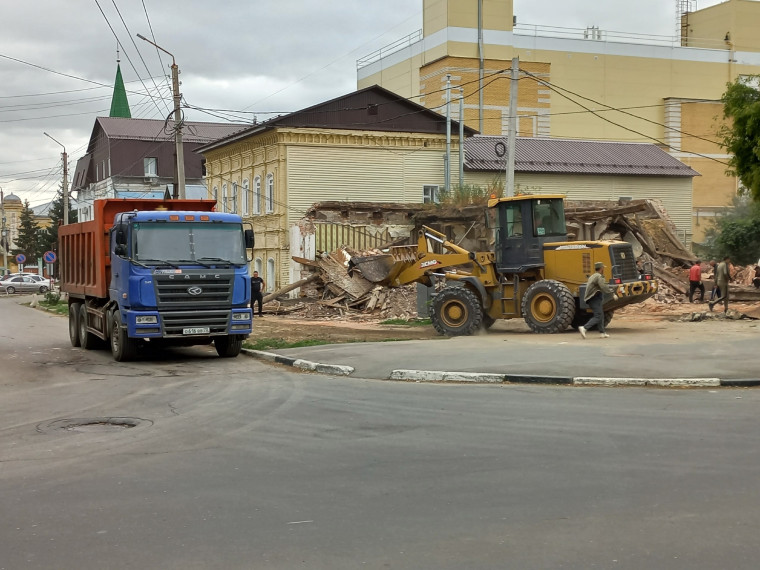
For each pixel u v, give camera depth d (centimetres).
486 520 630
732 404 1128
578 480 739
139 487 756
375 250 3634
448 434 957
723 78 6938
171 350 2089
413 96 6475
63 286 2364
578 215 3488
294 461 845
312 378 1497
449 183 4397
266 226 4438
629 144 5397
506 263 2172
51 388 1446
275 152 4309
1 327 3048
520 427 988
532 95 6278
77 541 604
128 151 7106
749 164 3369
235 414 1133
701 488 706
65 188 5731
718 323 2345
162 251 1742
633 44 6681
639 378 1329
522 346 1762
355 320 2983
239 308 1792
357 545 579
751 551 552
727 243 4350
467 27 6081
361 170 4394
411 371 1452
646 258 3512
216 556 564
